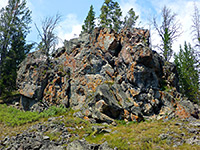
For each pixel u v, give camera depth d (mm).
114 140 15062
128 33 24500
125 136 15680
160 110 20781
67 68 26578
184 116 19375
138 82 21422
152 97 21016
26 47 37812
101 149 13789
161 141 13977
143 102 20781
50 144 15164
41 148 14516
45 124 19156
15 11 36281
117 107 20062
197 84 38906
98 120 19969
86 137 16812
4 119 21406
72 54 27375
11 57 34750
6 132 18391
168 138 14172
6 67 33281
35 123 20375
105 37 25250
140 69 21578
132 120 19484
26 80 26031
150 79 22016
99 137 16609
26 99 25516
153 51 24984
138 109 20141
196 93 37594
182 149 12469
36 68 26109
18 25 36031
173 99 21141
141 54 21656
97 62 24562
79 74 25094
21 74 26828
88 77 24125
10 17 34750
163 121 18984
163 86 23031
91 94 22609
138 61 21859
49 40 37281
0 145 15836
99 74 23922
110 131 17406
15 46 36250
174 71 25781
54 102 24562
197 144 12953
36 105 24453
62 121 19406
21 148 14508
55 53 30312
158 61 24016
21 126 20031
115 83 22203
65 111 22938
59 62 27750
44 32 37312
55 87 25328
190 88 37406
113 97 20875
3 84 31125
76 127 18562
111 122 19453
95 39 26078
